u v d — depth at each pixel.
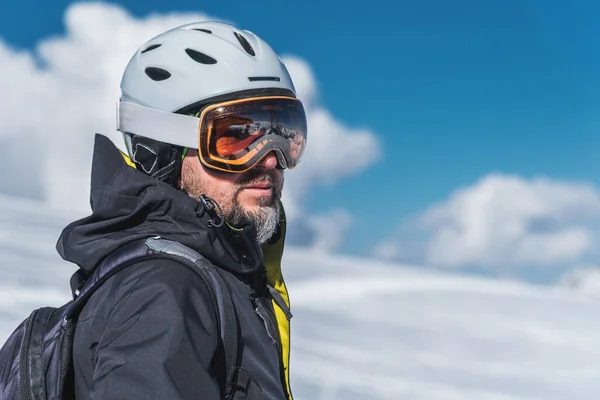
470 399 4.30
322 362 4.67
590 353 6.27
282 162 1.40
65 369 1.16
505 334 6.84
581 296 10.31
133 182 1.24
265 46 1.46
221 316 1.13
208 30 1.43
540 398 4.60
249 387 1.15
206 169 1.35
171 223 1.24
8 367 1.24
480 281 11.07
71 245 1.26
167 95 1.36
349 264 12.79
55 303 4.91
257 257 1.32
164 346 1.01
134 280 1.11
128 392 0.98
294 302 7.73
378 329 6.38
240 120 1.34
